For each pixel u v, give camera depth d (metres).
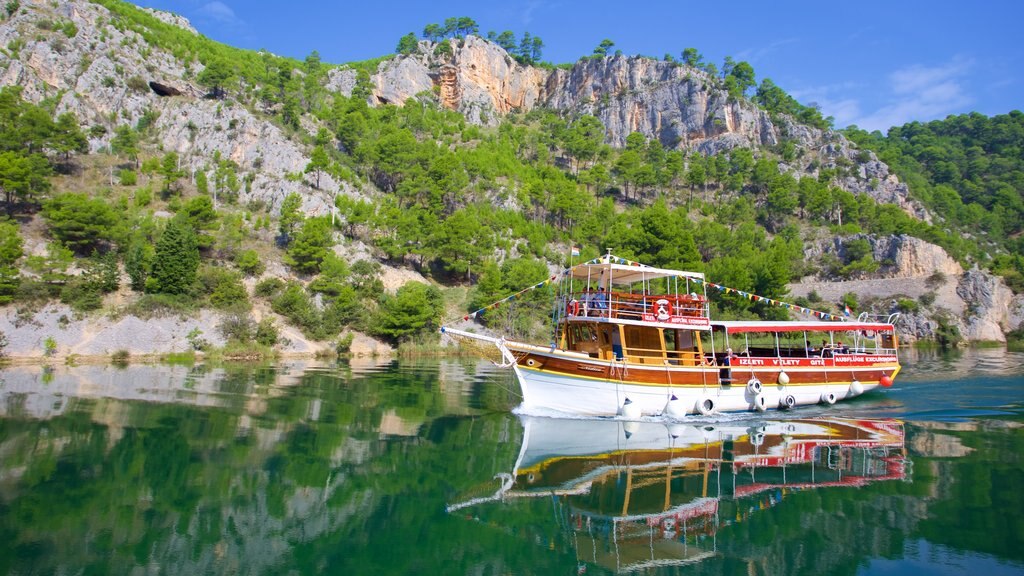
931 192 174.00
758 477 18.05
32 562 11.85
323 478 17.64
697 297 28.80
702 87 186.25
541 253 93.56
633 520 14.80
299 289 67.38
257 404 29.05
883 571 12.01
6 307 51.09
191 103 102.06
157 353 53.03
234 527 13.98
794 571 12.05
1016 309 91.12
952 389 35.66
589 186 139.75
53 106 91.75
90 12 110.44
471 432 23.80
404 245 84.75
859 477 18.06
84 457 18.92
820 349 34.81
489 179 112.00
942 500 15.99
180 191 86.81
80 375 39.41
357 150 108.38
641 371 26.58
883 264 108.69
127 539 13.13
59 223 61.88
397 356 62.03
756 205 143.88
